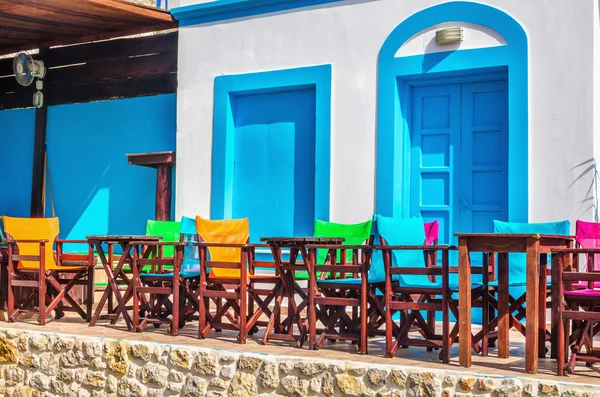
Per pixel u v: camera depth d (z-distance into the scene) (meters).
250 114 9.55
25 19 10.11
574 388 4.61
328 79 8.80
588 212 7.41
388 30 8.47
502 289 5.74
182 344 6.23
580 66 7.51
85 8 9.52
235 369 5.74
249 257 7.21
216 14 9.66
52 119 11.67
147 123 10.87
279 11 9.20
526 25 7.76
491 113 8.20
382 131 8.45
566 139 7.54
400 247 5.73
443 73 8.17
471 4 8.00
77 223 11.40
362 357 5.73
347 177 8.65
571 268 6.02
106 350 6.34
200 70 9.74
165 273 8.02
